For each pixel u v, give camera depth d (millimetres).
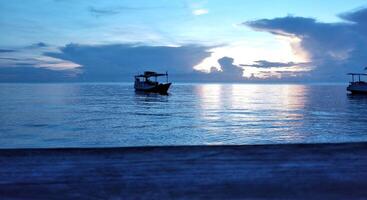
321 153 4898
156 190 4027
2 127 46312
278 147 5051
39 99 126438
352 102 102750
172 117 62562
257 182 4195
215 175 4340
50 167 4461
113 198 3859
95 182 4184
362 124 49750
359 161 4691
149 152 4879
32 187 4078
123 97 138500
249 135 39594
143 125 49812
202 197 3893
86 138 37250
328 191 4012
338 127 46500
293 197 3889
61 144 33188
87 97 142125
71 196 3910
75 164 4543
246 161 4656
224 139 36656
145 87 152250
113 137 38156
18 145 32469
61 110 76688
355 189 4055
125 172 4387
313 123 51562
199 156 4789
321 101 113375
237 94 195500
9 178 4238
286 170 4469
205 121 55625
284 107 88062
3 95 166000
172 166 4527
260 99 135000
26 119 57125
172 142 34594
